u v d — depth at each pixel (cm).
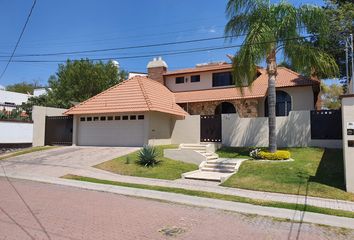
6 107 3981
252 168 1527
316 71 1842
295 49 1706
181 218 848
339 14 2395
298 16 1680
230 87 2884
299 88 2602
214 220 840
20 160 1967
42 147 2480
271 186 1260
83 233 688
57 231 695
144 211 910
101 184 1327
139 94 2334
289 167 1491
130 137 2284
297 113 1988
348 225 814
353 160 1157
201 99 2742
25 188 1227
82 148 2302
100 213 866
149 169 1620
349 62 2603
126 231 713
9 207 902
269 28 1652
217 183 1390
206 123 2330
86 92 4319
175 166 1694
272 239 692
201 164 1688
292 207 988
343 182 1248
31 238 644
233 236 705
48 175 1528
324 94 4628
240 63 1703
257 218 873
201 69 3000
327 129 1911
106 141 2377
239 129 2175
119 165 1706
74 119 2491
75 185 1307
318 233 746
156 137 2298
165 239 669
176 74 3130
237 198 1102
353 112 1170
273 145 1736
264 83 2695
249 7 1719
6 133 2377
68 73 4366
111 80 4519
